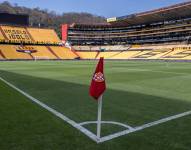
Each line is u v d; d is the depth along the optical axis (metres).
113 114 8.73
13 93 13.01
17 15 112.38
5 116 8.06
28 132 6.54
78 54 108.69
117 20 111.50
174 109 9.62
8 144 5.72
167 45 100.25
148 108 9.78
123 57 98.81
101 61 5.58
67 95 12.69
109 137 6.27
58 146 5.64
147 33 113.06
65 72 29.36
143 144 5.84
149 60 86.25
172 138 6.26
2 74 25.70
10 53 89.44
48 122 7.48
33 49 98.62
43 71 30.86
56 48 106.94
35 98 11.68
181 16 98.94
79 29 121.75
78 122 7.58
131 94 13.30
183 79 22.27
